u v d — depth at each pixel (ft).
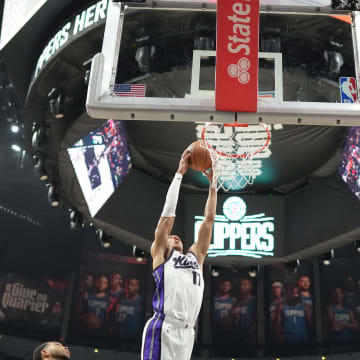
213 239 36.32
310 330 63.98
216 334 64.95
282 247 36.11
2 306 65.92
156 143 33.71
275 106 13.79
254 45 13.85
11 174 73.92
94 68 14.67
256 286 66.59
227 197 37.09
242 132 29.09
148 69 23.29
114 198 35.06
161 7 16.30
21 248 70.74
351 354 61.46
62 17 25.50
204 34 22.45
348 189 32.94
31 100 27.30
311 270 66.39
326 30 22.00
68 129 27.14
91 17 23.53
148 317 66.18
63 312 66.44
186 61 23.26
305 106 13.80
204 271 67.56
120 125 32.27
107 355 64.23
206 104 13.93
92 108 13.98
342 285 64.85
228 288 66.80
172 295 10.22
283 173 35.27
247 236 36.22
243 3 14.06
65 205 35.17
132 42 23.40
